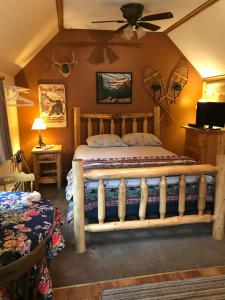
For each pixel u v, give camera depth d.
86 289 1.99
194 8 3.36
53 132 4.59
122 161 3.16
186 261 2.33
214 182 2.66
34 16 2.80
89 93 4.58
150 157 3.42
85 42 4.40
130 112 4.78
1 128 2.77
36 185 4.17
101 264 2.29
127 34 3.41
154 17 3.06
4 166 3.38
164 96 4.83
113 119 4.63
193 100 4.98
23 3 2.29
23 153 4.46
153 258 2.38
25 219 1.57
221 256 2.41
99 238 2.73
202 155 4.31
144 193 2.45
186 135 4.84
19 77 4.32
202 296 1.92
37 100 4.44
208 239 2.71
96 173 2.35
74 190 2.34
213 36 3.68
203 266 2.26
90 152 3.80
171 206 2.64
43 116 4.50
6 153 2.89
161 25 4.14
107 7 3.35
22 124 4.47
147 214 2.66
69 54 4.39
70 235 2.80
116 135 4.51
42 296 1.34
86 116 4.54
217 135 4.25
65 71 4.42
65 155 4.71
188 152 4.77
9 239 1.34
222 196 2.61
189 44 4.32
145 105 4.81
